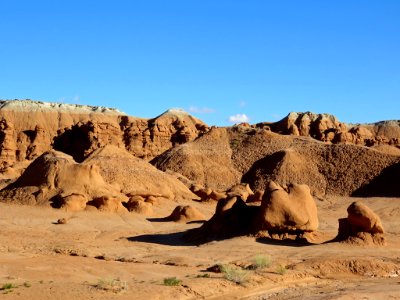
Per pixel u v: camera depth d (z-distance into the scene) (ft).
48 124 517.55
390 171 277.44
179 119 490.49
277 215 124.36
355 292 71.46
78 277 78.89
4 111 518.78
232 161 331.98
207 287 74.08
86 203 191.01
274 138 346.74
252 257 103.35
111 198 189.88
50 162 209.87
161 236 144.05
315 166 299.58
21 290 67.31
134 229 161.68
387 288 76.13
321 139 424.87
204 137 361.71
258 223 125.80
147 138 450.30
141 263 98.02
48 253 111.75
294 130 437.17
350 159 295.48
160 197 229.86
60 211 182.09
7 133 463.83
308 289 78.07
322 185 283.59
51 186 201.16
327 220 184.96
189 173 316.19
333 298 66.13
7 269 82.89
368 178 278.05
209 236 132.16
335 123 457.27
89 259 100.01
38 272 81.25
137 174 249.14
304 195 127.65
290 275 85.92
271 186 129.90
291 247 116.47
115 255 110.93
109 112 575.79
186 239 135.23
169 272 86.58
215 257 105.81
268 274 84.84
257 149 337.31
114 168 249.14
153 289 70.13
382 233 118.11
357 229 118.62
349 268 94.07
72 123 530.27
